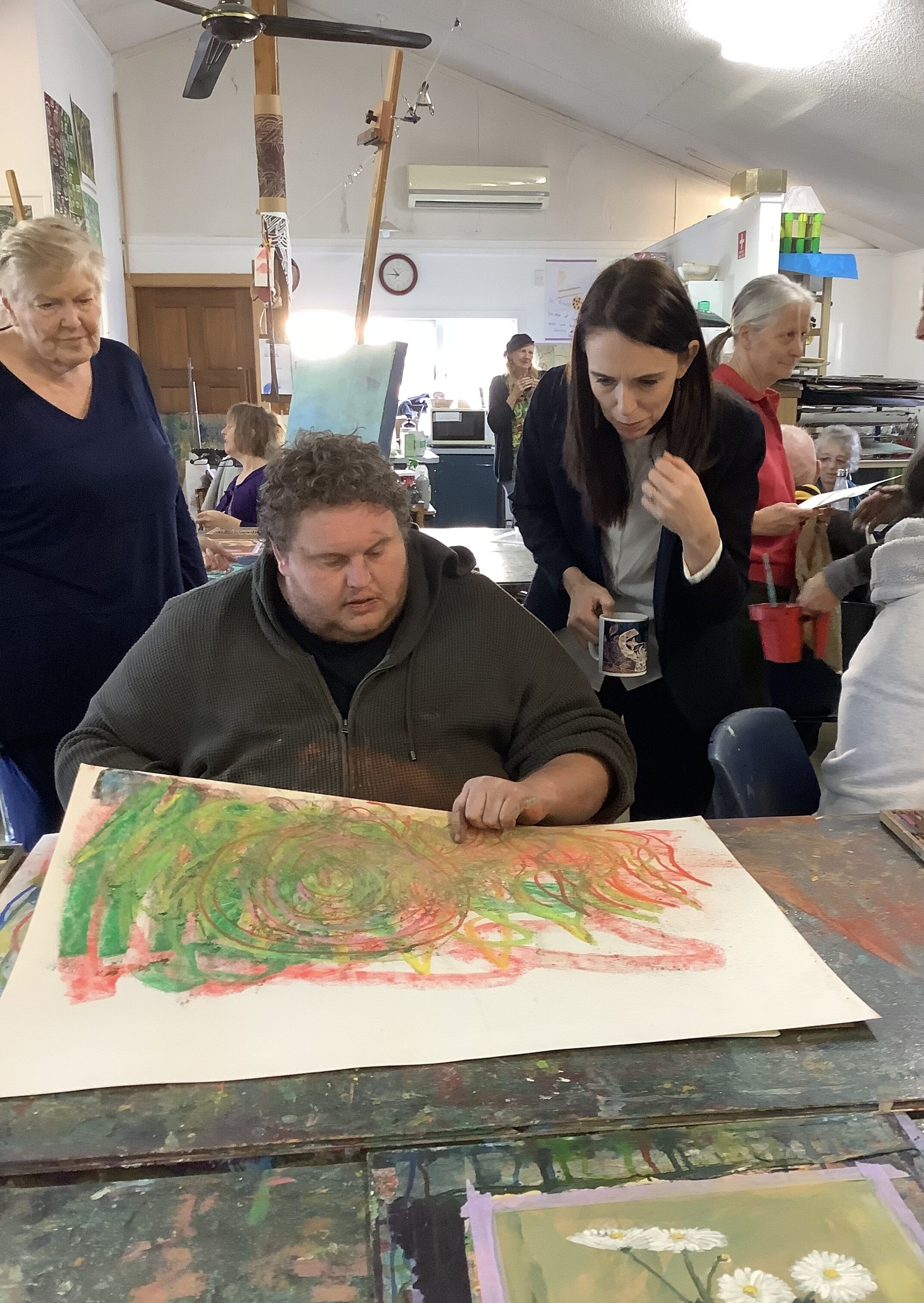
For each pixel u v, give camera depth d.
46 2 4.50
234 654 1.20
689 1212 0.59
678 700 1.65
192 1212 0.60
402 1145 0.65
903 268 6.62
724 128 5.41
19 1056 0.73
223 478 4.42
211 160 6.61
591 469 1.56
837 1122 0.66
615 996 0.80
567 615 1.82
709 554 1.45
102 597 1.84
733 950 0.86
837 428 3.69
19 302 1.63
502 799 1.06
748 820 1.14
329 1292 0.54
